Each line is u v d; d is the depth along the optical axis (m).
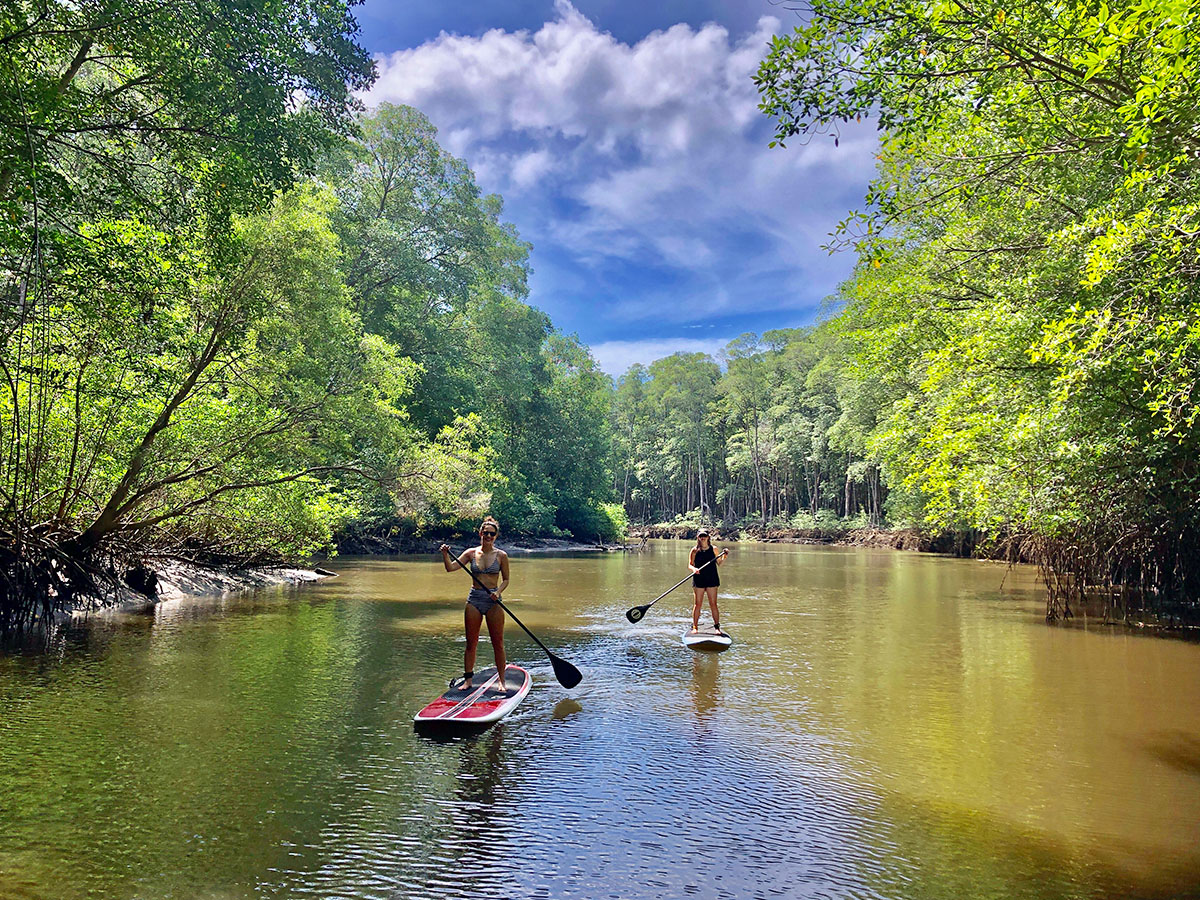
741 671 8.00
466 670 6.68
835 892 3.28
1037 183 10.78
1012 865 3.56
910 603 14.42
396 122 31.92
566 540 43.75
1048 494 10.27
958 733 5.73
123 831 3.83
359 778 4.66
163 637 9.54
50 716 5.88
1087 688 7.19
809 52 7.41
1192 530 11.88
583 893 3.25
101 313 8.79
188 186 10.64
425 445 21.05
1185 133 6.48
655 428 77.38
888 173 10.50
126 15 8.55
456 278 34.88
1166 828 4.00
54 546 10.85
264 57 10.17
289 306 14.09
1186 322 7.05
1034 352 8.15
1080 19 6.68
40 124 7.66
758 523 65.62
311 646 9.11
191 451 12.45
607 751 5.27
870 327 18.59
